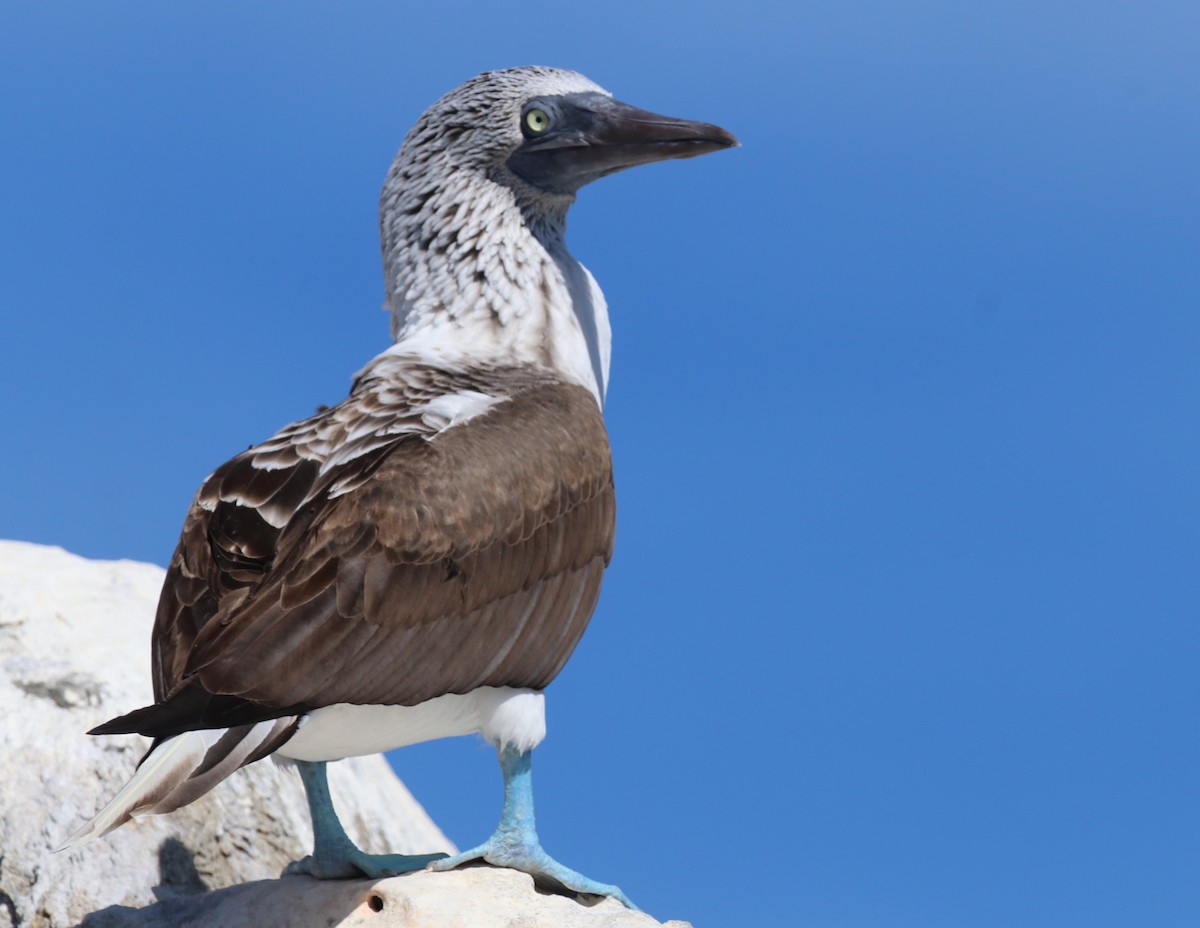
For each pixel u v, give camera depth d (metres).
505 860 12.59
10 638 15.70
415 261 14.80
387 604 11.38
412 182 14.86
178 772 10.38
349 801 16.44
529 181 14.73
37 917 13.96
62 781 14.59
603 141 14.55
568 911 12.00
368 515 11.50
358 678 11.25
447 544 11.73
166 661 11.45
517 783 12.65
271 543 11.61
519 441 12.53
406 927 11.93
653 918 11.98
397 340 15.11
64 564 17.16
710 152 14.55
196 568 11.73
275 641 10.90
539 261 14.63
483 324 14.41
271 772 15.72
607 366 15.20
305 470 11.95
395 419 12.40
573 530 12.74
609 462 13.30
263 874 15.04
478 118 14.66
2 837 14.30
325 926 12.16
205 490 12.16
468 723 12.62
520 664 12.38
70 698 15.16
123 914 13.08
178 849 14.62
